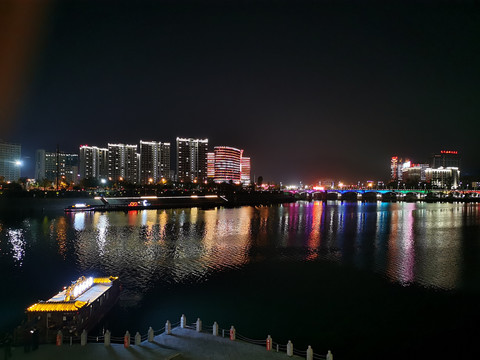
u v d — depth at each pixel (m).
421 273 56.94
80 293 34.50
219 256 67.88
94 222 116.12
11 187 185.38
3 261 61.22
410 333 35.34
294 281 51.94
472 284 51.00
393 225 123.94
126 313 38.66
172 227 108.56
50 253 67.88
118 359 23.27
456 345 33.06
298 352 30.70
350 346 32.62
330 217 152.62
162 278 52.12
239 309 40.69
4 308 39.81
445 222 134.50
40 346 25.34
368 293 46.88
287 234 99.12
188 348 25.59
